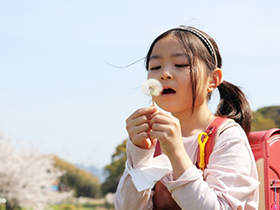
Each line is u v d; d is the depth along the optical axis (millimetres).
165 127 1573
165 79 1807
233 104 2180
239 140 1742
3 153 18953
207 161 1776
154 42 1978
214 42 2051
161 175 1674
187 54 1819
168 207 1792
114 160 26094
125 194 1743
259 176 2115
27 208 19375
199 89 1847
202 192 1529
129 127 1688
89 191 25891
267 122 14961
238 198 1602
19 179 19078
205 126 1899
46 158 20250
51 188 20828
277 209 2090
